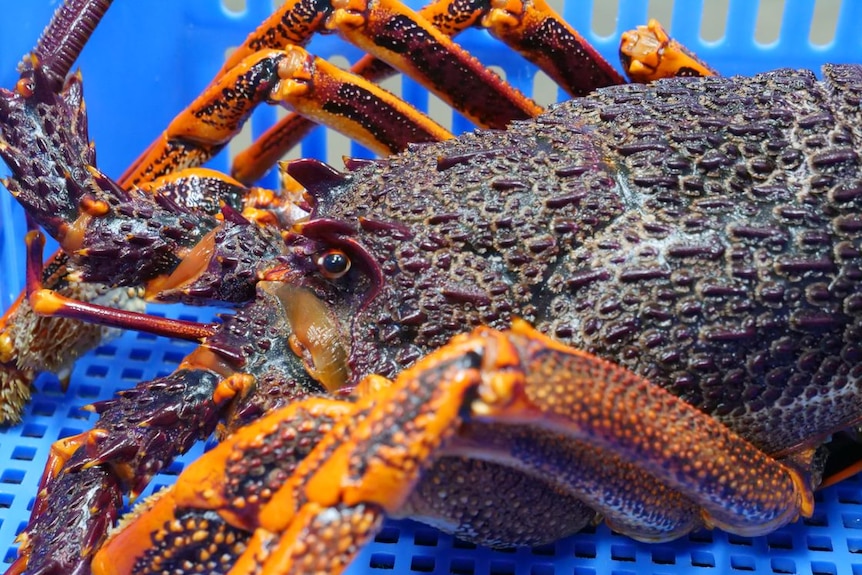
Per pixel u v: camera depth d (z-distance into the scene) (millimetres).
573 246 565
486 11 682
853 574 626
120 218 598
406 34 662
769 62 752
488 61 759
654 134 575
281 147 722
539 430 532
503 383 497
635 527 583
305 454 525
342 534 496
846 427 603
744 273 560
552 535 592
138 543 534
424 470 502
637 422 528
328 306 577
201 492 527
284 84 656
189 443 574
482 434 519
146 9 744
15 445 671
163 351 713
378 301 568
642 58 680
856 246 563
